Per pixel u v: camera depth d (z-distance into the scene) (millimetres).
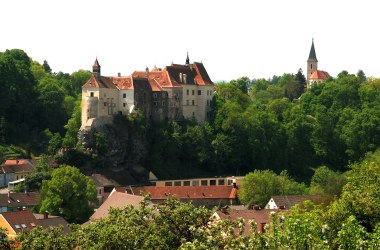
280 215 66000
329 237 66188
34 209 193125
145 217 82875
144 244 71688
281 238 62281
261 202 195875
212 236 66062
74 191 179375
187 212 74062
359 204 83875
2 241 80125
